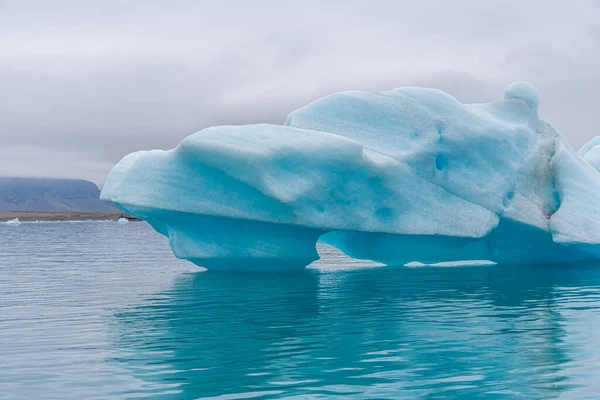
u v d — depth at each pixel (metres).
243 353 7.30
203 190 15.61
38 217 129.75
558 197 18.75
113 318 9.83
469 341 7.79
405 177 17.00
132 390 5.91
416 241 17.97
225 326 9.00
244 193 15.43
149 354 7.31
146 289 13.66
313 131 16.00
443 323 9.03
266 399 5.61
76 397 5.73
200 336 8.30
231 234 16.41
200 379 6.25
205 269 18.72
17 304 11.64
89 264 21.53
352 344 7.70
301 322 9.25
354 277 15.62
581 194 18.17
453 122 17.97
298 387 5.94
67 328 9.04
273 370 6.55
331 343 7.77
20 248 32.44
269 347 7.59
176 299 11.91
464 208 17.56
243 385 6.03
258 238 16.44
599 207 18.00
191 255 16.77
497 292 12.45
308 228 16.14
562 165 18.69
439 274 16.22
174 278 16.03
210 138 15.12
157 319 9.69
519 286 13.43
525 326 8.73
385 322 9.16
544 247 18.97
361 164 15.98
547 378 6.12
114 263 21.91
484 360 6.84
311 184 15.44
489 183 18.00
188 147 15.09
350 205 16.38
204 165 15.23
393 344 7.66
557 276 15.48
